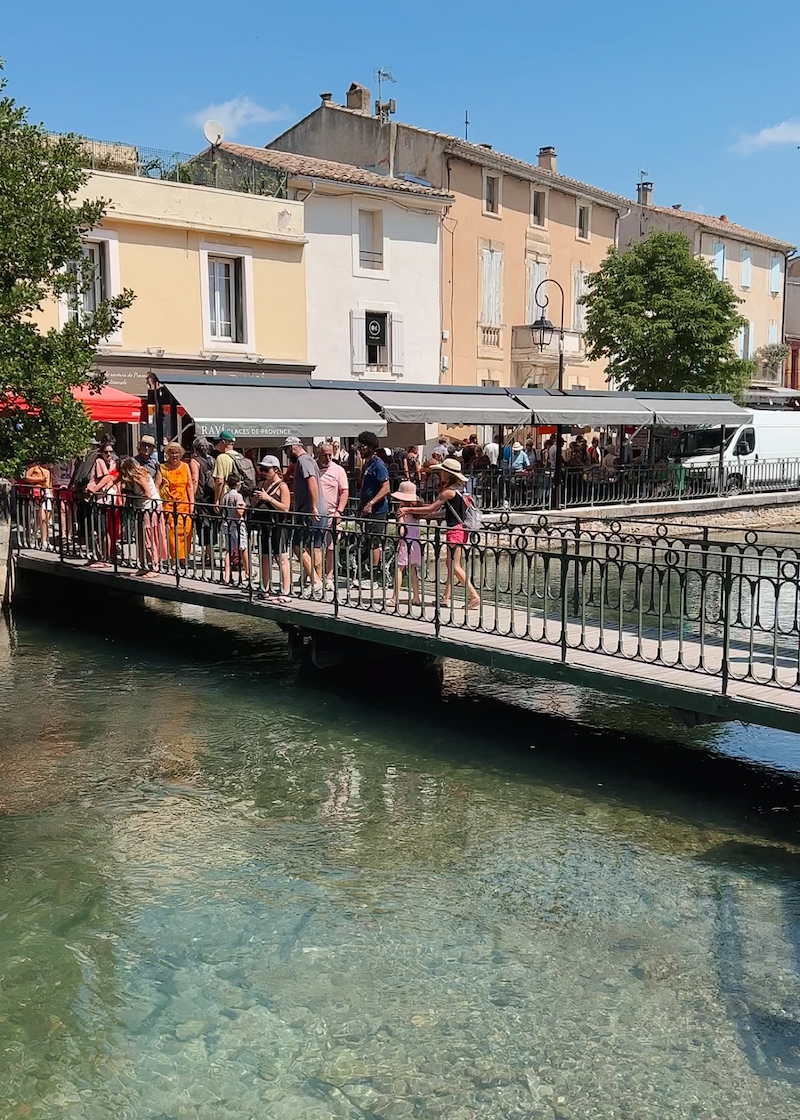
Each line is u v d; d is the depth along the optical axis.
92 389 13.62
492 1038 4.48
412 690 10.16
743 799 7.23
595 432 31.69
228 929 5.43
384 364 25.70
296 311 22.98
